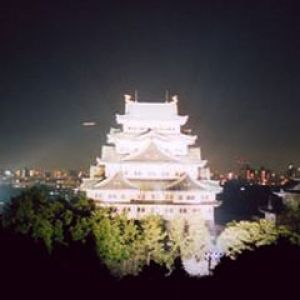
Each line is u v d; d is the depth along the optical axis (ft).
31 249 434.71
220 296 376.48
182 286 391.04
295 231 586.04
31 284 396.16
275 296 368.48
